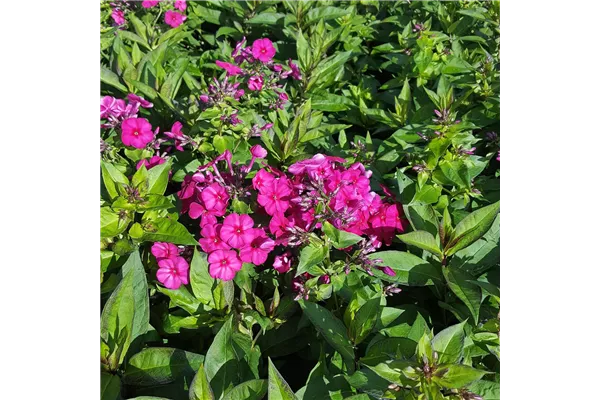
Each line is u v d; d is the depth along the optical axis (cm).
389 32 83
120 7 75
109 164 42
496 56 72
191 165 50
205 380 31
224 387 35
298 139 53
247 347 39
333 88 71
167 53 66
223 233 40
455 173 51
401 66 74
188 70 68
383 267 42
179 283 40
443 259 43
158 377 35
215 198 43
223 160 50
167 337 43
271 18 77
